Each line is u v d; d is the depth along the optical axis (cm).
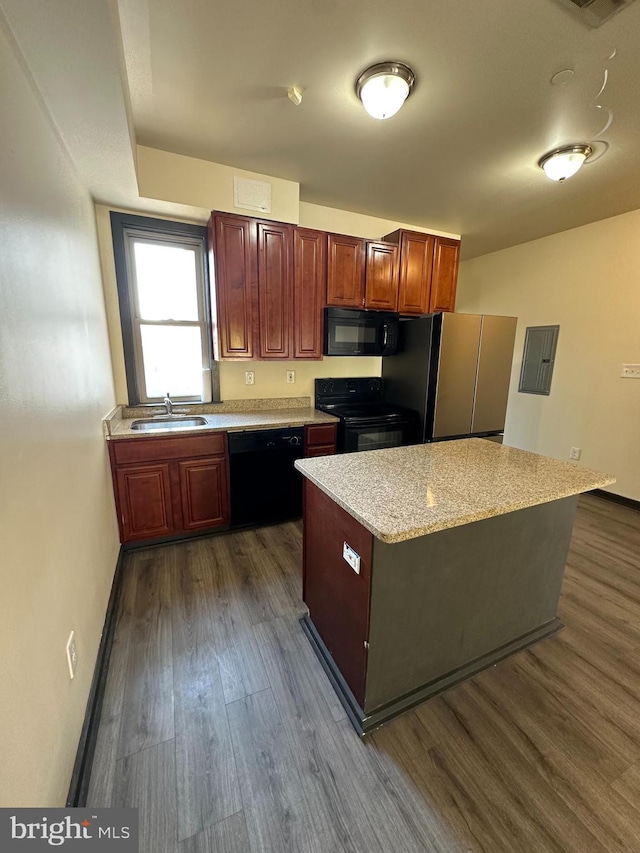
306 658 163
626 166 239
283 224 265
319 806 111
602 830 106
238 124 199
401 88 160
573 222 346
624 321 332
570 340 374
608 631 184
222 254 249
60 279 145
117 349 264
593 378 358
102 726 132
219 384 300
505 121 193
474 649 157
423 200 296
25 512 95
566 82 165
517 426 432
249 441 262
